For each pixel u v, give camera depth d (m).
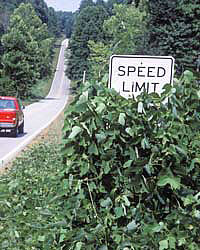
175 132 3.97
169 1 55.59
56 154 12.45
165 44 56.00
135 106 4.09
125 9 78.75
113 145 4.07
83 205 4.17
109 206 4.08
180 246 4.07
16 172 9.71
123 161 4.10
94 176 4.17
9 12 139.75
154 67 4.77
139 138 3.97
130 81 4.80
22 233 5.68
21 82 86.81
